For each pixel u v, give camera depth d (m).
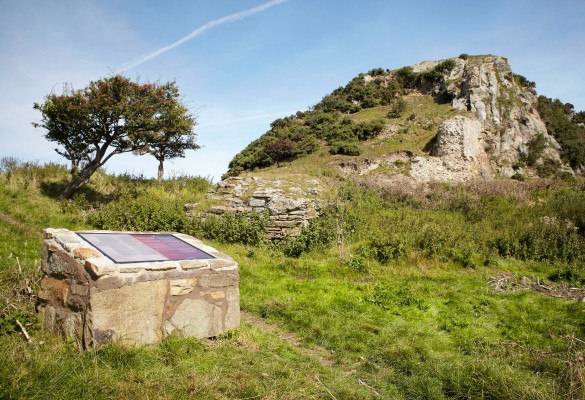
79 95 14.52
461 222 13.96
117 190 16.66
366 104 44.84
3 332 3.99
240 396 3.36
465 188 20.95
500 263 10.30
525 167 34.03
